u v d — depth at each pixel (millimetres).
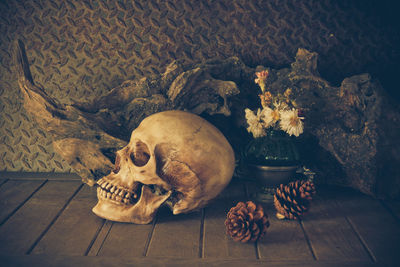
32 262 509
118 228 597
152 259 517
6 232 579
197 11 761
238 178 786
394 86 767
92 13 762
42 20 765
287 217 616
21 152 794
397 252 534
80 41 770
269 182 672
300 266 502
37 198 690
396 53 759
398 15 750
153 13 762
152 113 719
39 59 774
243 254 529
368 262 512
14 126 790
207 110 733
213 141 615
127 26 765
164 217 633
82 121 673
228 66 743
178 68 723
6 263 505
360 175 705
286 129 633
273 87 739
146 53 771
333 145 713
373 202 683
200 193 612
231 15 761
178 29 764
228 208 662
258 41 767
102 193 622
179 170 596
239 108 753
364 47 761
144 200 609
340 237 572
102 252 533
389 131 693
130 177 622
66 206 665
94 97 784
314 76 724
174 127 608
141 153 634
